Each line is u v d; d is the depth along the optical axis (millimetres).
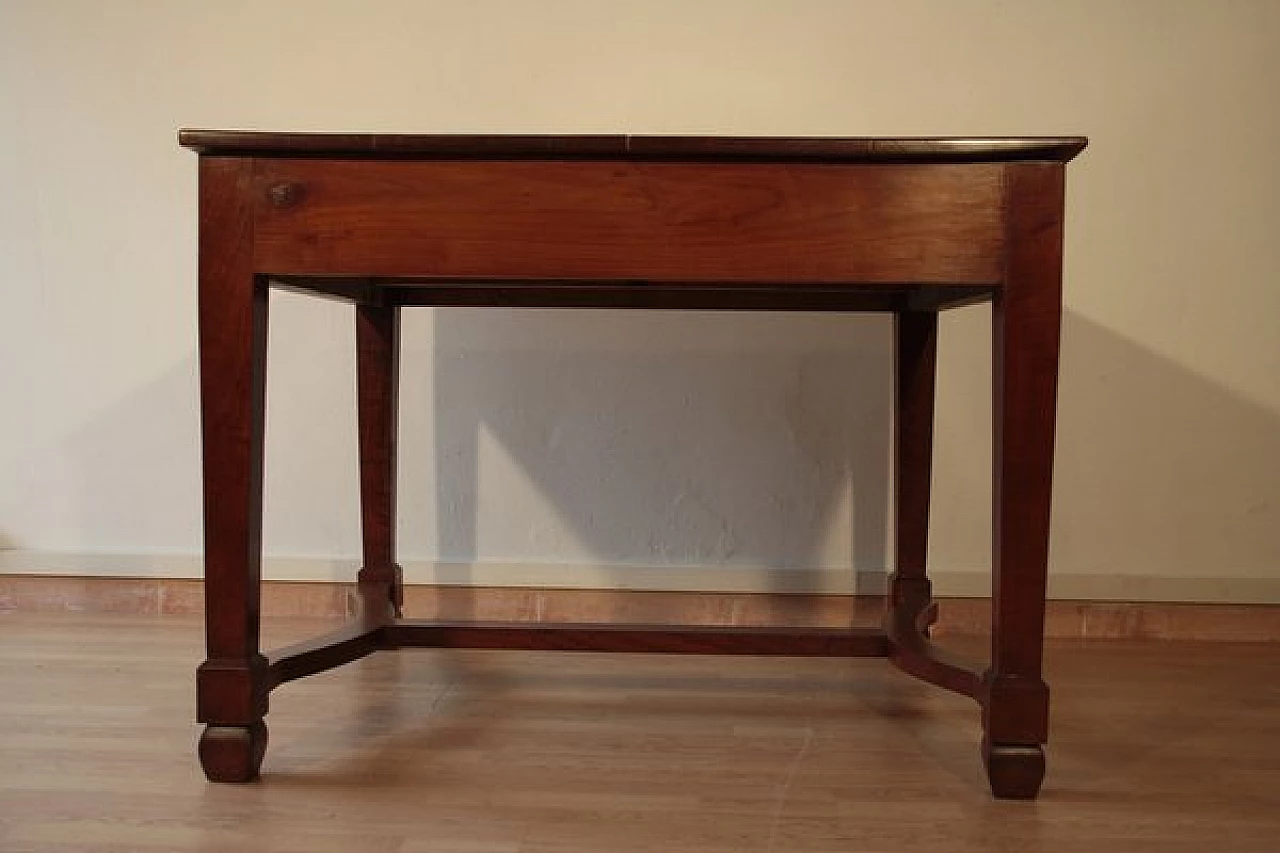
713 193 1181
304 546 2055
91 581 2049
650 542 2031
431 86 1991
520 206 1188
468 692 1594
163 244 2035
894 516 1871
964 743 1387
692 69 1964
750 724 1459
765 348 2002
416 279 1367
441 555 2047
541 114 1982
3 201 2031
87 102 2021
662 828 1101
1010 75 1948
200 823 1094
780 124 1964
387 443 1744
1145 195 1954
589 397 2021
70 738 1344
